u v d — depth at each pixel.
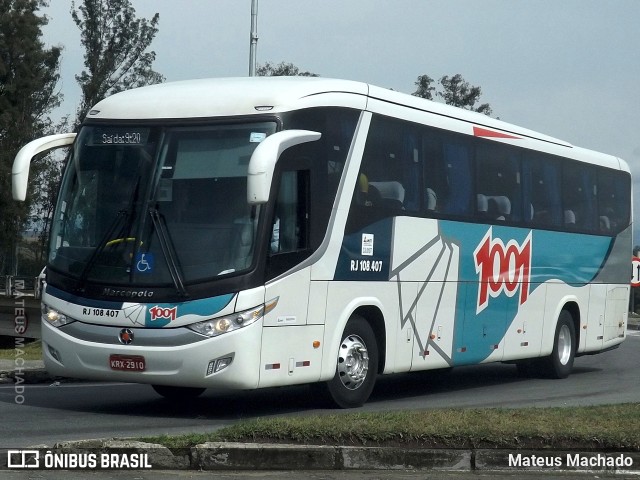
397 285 13.87
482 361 16.19
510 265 16.97
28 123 63.44
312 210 12.20
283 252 11.77
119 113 12.33
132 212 11.77
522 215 17.38
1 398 13.80
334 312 12.61
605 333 20.58
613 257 20.84
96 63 66.75
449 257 15.14
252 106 11.85
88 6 67.06
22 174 12.42
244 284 11.32
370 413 10.17
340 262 12.68
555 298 18.56
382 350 13.72
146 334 11.41
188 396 14.16
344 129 12.84
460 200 15.46
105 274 11.70
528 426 9.30
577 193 19.50
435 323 14.84
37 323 29.17
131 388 15.53
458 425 9.25
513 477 8.52
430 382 17.95
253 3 25.84
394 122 13.91
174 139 11.90
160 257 11.52
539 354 18.08
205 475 8.30
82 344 11.71
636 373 20.42
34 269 65.00
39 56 62.66
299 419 9.49
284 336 11.79
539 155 18.11
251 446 8.59
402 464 8.70
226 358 11.27
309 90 12.34
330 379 12.68
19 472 8.23
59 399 13.84
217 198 11.56
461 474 8.59
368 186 13.24
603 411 10.59
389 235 13.66
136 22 67.62
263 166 10.99
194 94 12.19
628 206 21.64
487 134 16.38
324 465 8.62
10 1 63.09
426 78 58.09
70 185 12.31
